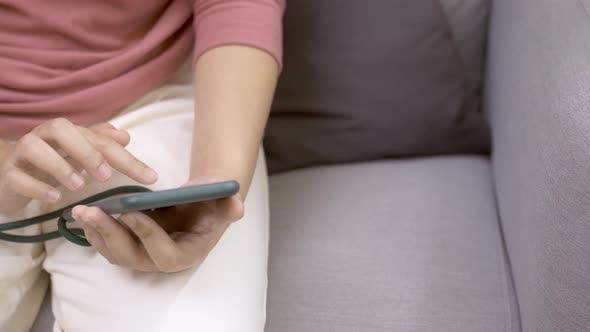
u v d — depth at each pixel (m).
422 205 0.87
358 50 0.96
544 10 0.72
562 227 0.58
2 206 0.64
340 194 0.90
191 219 0.60
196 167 0.66
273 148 0.98
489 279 0.77
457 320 0.72
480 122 0.99
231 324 0.60
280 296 0.75
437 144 0.96
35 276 0.70
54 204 0.67
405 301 0.74
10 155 0.61
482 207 0.87
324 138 0.96
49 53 0.71
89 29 0.73
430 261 0.78
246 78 0.71
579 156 0.56
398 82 0.96
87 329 0.62
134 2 0.74
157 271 0.62
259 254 0.69
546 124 0.63
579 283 0.58
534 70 0.70
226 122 0.67
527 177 0.68
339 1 0.98
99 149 0.60
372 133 0.95
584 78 0.59
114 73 0.74
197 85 0.72
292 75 0.97
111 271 0.63
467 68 1.11
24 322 0.69
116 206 0.50
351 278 0.76
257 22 0.73
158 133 0.73
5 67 0.70
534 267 0.65
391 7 0.98
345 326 0.71
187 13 0.78
